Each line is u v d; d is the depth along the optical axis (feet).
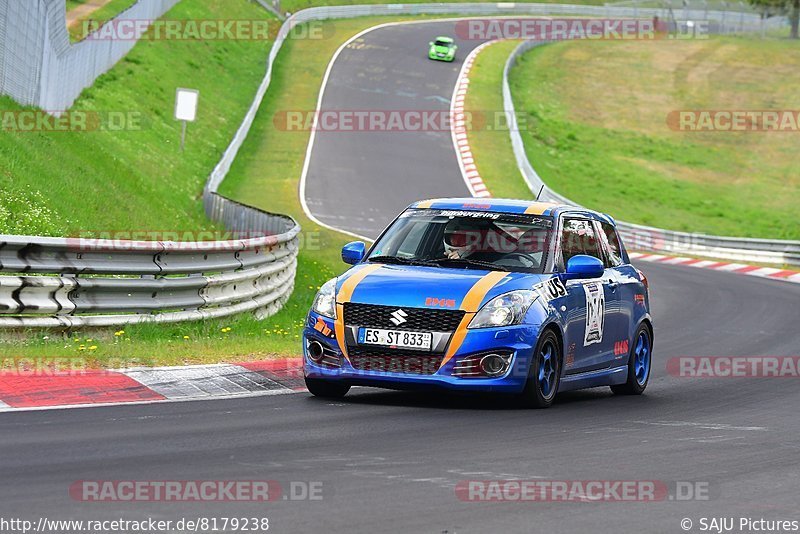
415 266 125.90
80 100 393.50
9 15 269.44
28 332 137.69
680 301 284.41
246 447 92.79
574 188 622.54
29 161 238.48
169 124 489.67
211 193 354.33
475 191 527.40
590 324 130.93
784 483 87.66
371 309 117.91
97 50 456.04
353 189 501.97
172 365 132.16
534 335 118.32
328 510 72.43
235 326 171.01
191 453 89.30
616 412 124.36
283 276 216.74
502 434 104.42
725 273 374.84
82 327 143.74
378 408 117.39
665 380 159.74
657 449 100.58
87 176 268.21
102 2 619.67
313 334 120.16
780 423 120.78
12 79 280.72
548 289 123.44
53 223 208.23
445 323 116.37
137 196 294.66
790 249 428.15
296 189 487.61
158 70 560.20
